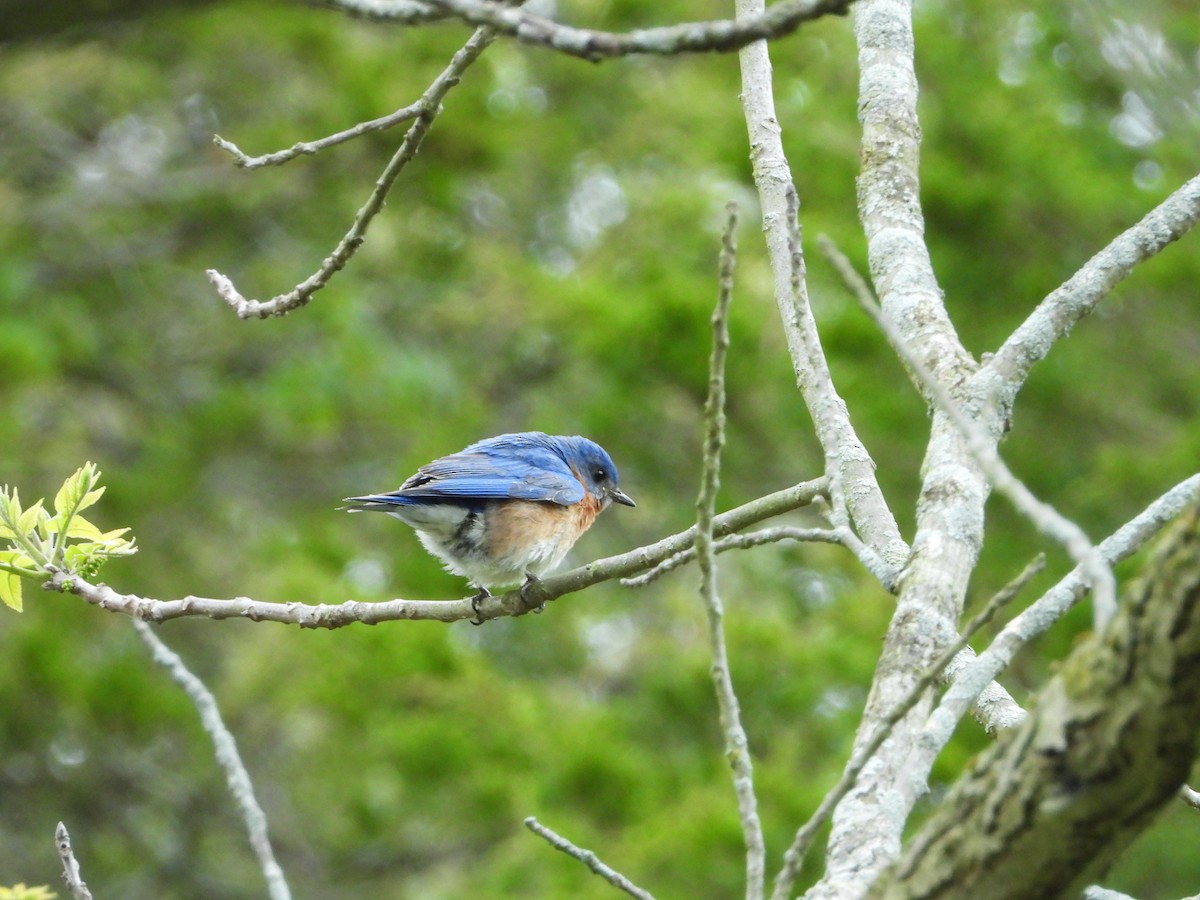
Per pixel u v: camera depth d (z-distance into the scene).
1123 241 6.06
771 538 5.53
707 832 13.44
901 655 4.97
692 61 20.45
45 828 19.19
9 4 2.77
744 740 4.17
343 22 19.59
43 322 18.59
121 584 18.69
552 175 21.52
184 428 19.45
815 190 17.78
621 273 18.33
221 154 20.16
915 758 4.48
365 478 20.95
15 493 6.78
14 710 17.70
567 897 13.38
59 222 20.34
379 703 15.86
